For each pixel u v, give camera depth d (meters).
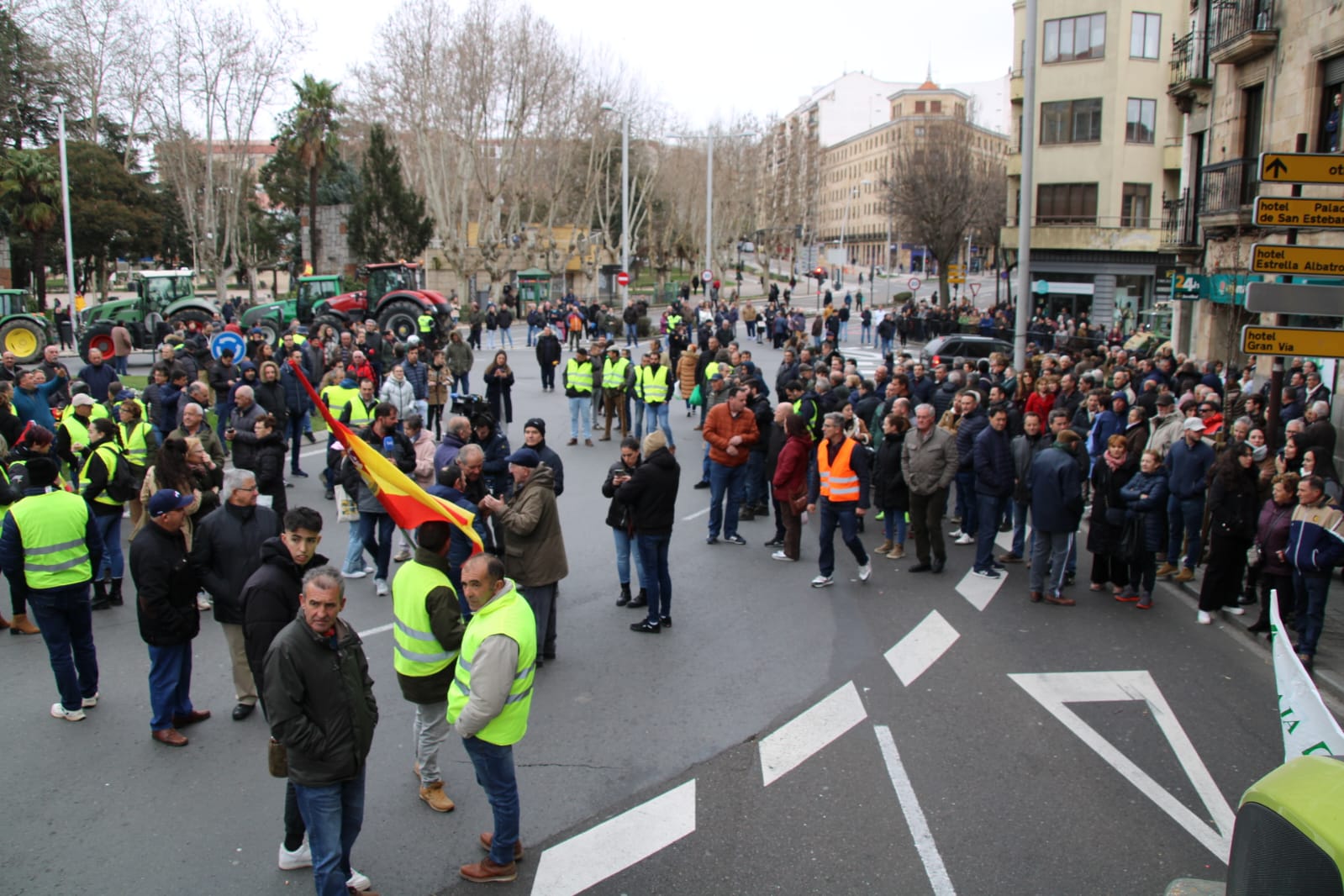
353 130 65.75
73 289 36.59
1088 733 7.26
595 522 13.34
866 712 7.56
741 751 6.90
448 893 5.24
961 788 6.41
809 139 93.19
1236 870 3.44
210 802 6.12
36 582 6.91
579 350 18.59
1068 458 10.15
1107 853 5.66
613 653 8.70
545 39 50.00
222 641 8.79
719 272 80.88
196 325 28.84
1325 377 15.68
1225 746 7.07
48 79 43.44
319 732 4.67
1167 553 11.48
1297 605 8.79
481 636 5.13
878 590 10.73
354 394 13.89
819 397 14.80
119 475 9.52
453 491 8.42
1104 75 42.72
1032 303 45.66
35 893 5.17
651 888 5.29
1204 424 11.94
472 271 52.94
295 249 71.44
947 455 11.12
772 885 5.31
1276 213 8.57
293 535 5.83
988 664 8.59
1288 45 17.78
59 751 6.75
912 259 101.38
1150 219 43.66
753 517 14.05
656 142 75.19
